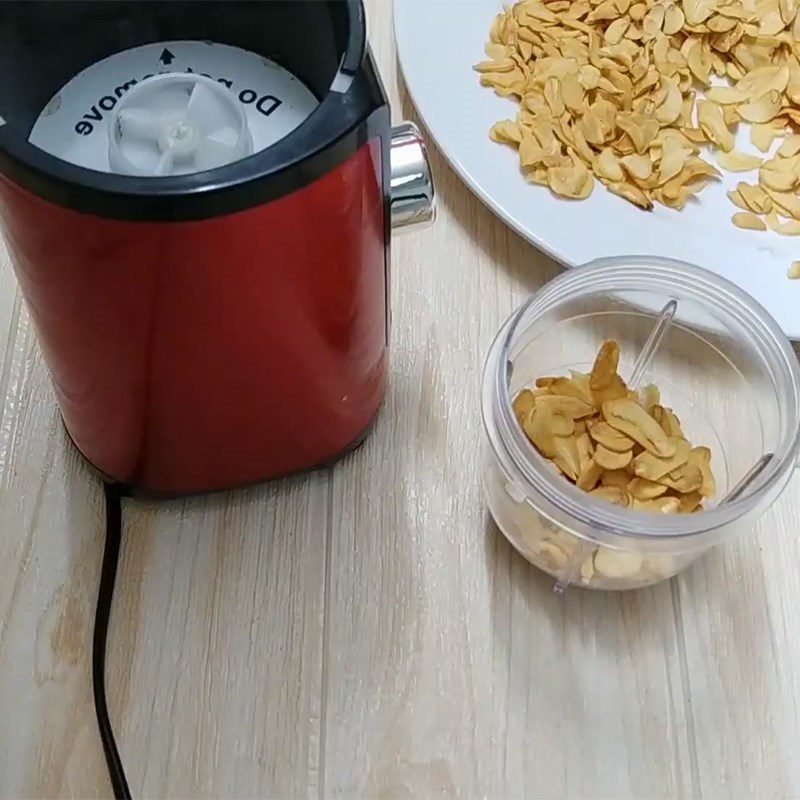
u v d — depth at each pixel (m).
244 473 0.40
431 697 0.38
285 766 0.37
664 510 0.38
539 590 0.40
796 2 0.52
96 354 0.33
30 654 0.38
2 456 0.42
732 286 0.40
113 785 0.36
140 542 0.41
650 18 0.52
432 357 0.45
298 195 0.29
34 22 0.32
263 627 0.39
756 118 0.50
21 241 0.30
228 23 0.34
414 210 0.35
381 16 0.55
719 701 0.38
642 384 0.43
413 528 0.42
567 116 0.48
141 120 0.32
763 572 0.41
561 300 0.41
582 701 0.38
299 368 0.36
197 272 0.29
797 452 0.37
